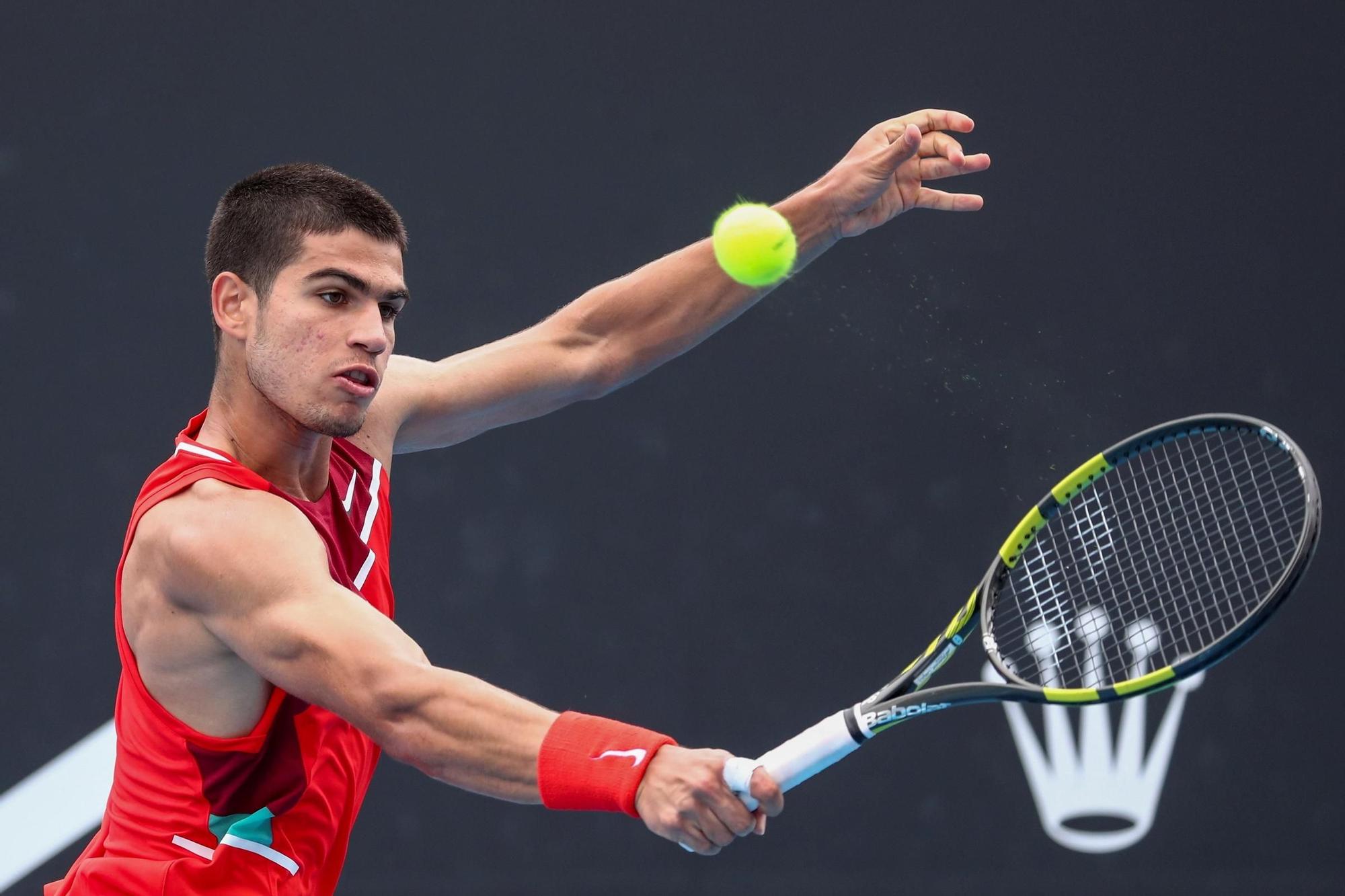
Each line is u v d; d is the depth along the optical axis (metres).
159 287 19.56
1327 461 19.30
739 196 19.75
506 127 19.88
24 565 19.11
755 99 19.88
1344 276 19.56
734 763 7.36
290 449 9.12
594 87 19.92
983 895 19.03
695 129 19.84
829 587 19.34
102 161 19.67
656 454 19.66
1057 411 19.38
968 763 19.25
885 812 19.25
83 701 18.95
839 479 19.48
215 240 9.03
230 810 8.97
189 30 19.83
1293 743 19.12
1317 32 19.84
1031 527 10.39
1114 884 18.95
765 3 19.91
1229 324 19.50
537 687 19.28
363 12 19.94
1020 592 18.08
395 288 8.86
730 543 19.47
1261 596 17.31
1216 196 19.62
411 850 19.28
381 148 19.81
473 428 11.23
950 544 19.28
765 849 19.30
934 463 19.39
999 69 19.83
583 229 19.77
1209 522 17.52
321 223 8.68
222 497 8.48
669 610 19.41
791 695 19.22
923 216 19.64
